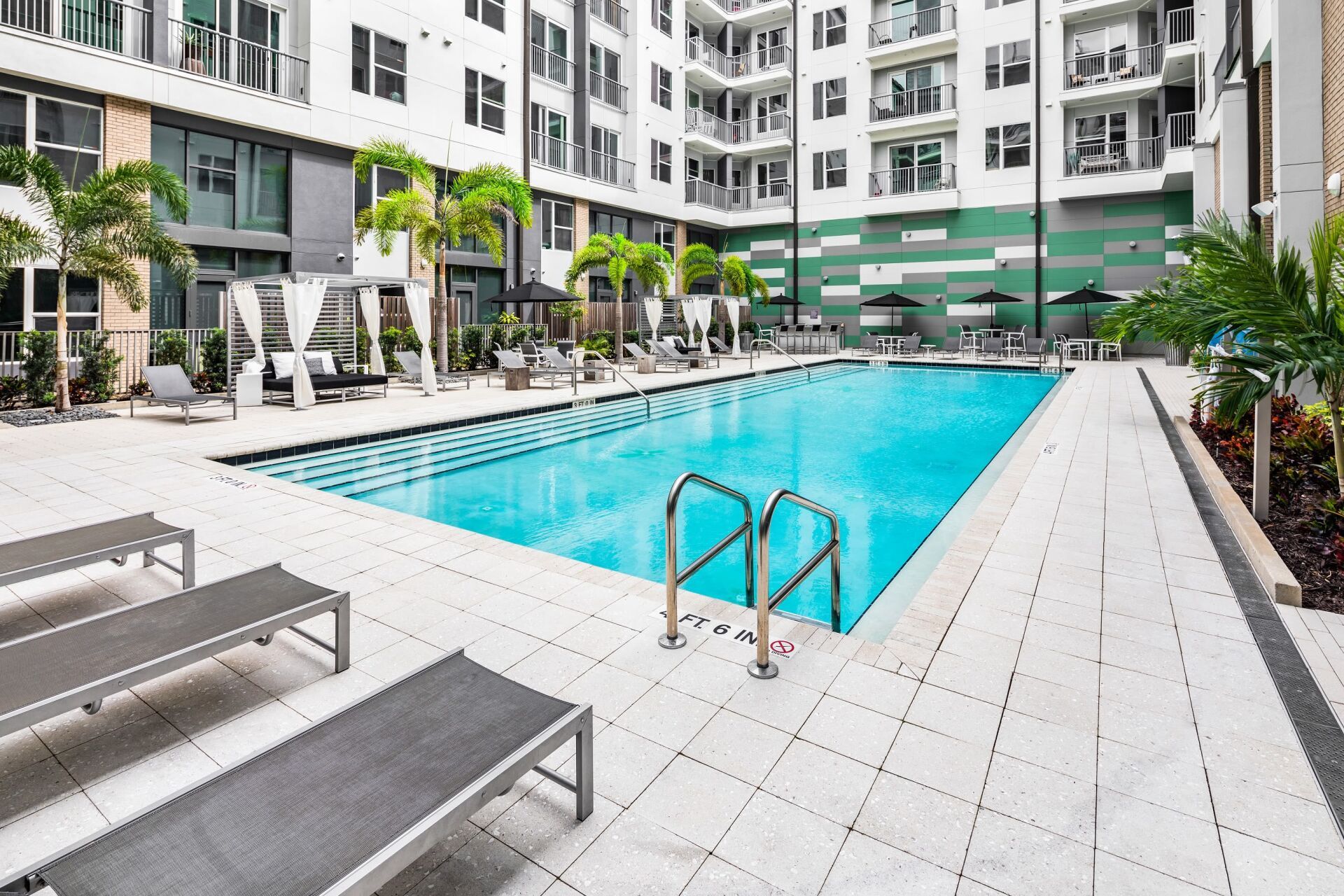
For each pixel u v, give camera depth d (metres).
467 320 19.53
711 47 27.22
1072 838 2.03
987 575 4.04
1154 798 2.19
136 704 2.72
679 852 2.00
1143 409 10.98
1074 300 20.92
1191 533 4.78
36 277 11.87
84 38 12.34
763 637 2.91
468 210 15.57
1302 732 2.51
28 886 1.55
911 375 19.25
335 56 15.51
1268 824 2.08
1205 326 4.76
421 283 12.92
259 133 14.45
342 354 14.61
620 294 19.25
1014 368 19.48
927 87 24.34
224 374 12.91
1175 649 3.13
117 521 3.95
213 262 14.09
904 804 2.18
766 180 28.14
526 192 16.66
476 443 9.46
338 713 2.19
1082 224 22.34
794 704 2.73
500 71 19.30
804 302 27.22
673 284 25.98
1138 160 21.38
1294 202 9.15
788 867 1.94
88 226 10.19
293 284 10.99
